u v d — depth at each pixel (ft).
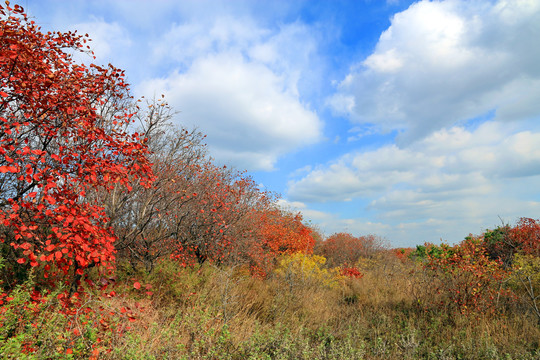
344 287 35.58
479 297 25.11
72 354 11.41
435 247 40.22
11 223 14.94
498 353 18.20
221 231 31.30
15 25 14.29
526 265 30.19
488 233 43.04
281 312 23.09
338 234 80.07
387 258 66.03
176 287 23.41
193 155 30.48
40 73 14.43
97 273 21.89
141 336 14.85
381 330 22.44
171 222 29.53
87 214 16.19
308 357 15.93
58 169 16.57
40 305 13.34
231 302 20.62
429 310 25.49
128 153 17.79
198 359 14.29
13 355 9.63
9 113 15.85
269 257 43.83
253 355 14.76
